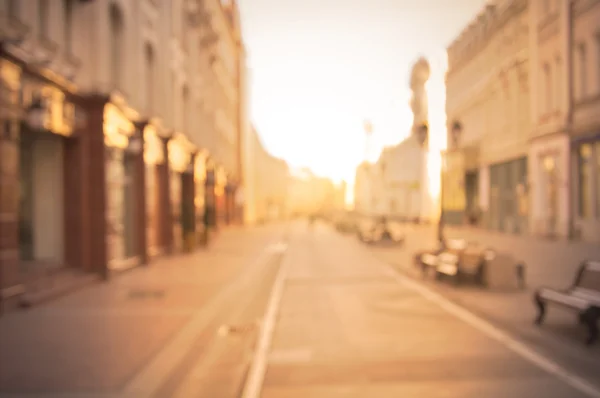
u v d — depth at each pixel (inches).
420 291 537.0
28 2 452.1
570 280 568.7
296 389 243.1
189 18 1117.1
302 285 589.3
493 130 1083.9
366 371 268.8
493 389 238.4
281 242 1342.3
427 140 686.5
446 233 1419.8
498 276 521.0
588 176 1010.7
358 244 1280.8
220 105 1684.3
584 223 1012.5
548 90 1024.9
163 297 491.5
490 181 1306.6
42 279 503.2
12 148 420.5
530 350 304.5
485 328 362.9
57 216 579.2
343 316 410.9
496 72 718.5
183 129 1088.8
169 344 314.3
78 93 545.3
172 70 957.2
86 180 589.3
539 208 1136.2
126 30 698.2
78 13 565.6
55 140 572.7
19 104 434.6
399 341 329.4
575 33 995.3
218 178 1622.8
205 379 254.1
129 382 243.6
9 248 420.2
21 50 412.8
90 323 374.9
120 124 665.0
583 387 239.6
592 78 967.6
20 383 242.1
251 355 295.1
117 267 655.8
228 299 480.7
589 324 302.4
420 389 240.2
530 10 959.0
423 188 1695.4
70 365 270.7
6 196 417.1
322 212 4072.3
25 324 372.5
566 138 1045.8
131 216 757.3
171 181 967.6
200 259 887.7
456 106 484.1
